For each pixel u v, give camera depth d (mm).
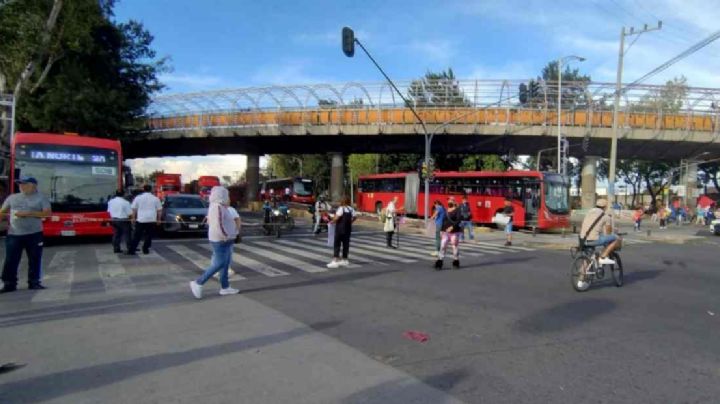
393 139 43312
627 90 36531
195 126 45250
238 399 4250
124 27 30969
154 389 4457
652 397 4402
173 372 4879
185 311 7438
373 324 6754
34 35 21078
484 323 6875
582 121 38656
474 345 5859
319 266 12406
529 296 8906
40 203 8969
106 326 6547
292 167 85562
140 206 13906
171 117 46219
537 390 4516
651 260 15492
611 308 8023
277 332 6320
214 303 8016
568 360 5359
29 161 15500
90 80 27875
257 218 33156
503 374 4906
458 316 7270
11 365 5000
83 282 9766
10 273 8797
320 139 44500
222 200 8547
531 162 64812
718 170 65750
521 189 28172
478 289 9516
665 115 39125
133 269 11414
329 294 8859
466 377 4812
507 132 38594
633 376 4902
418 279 10641
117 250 14305
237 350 5578
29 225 8844
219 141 47500
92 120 27516
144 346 5699
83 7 22797
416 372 4930
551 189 27297
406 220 31797
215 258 8531
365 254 15250
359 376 4809
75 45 23469
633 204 71438
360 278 10680
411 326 6672
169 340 5938
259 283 9961
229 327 6543
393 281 10328
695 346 5938
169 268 11594
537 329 6613
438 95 39344
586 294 9234
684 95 39562
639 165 67312
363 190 42969
